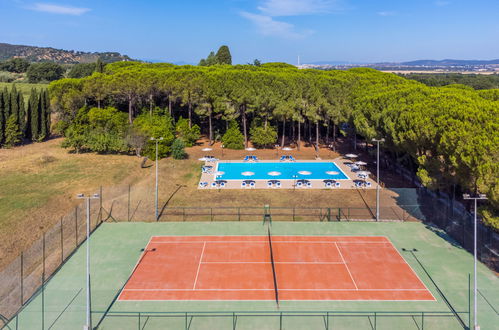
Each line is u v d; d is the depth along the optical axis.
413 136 41.12
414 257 34.38
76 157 66.31
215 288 29.36
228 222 42.03
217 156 72.81
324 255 34.81
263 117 79.31
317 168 65.00
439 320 25.47
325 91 77.75
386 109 53.16
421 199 47.72
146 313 26.16
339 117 72.88
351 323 25.19
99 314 25.92
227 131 79.31
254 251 35.56
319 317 25.86
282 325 24.95
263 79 81.69
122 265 32.72
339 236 38.75
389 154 69.25
